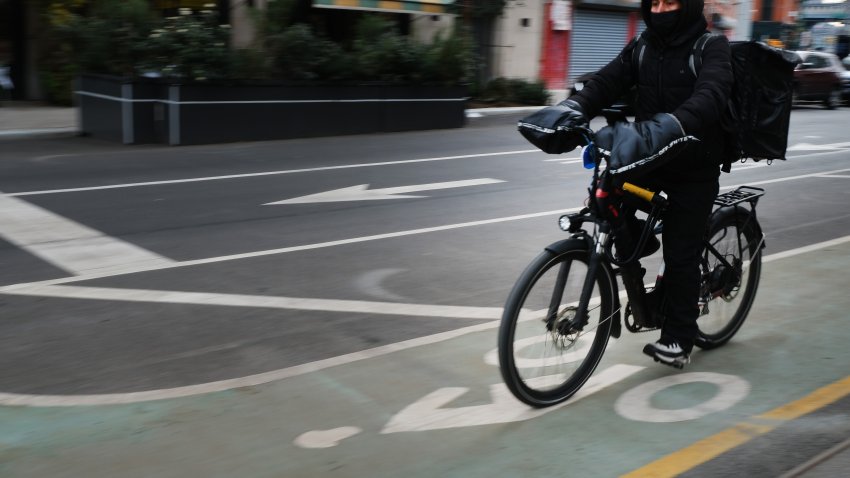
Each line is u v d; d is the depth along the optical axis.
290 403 3.83
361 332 4.86
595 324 3.97
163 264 6.29
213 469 3.22
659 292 4.16
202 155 12.27
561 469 3.27
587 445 3.47
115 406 3.78
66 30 14.52
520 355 3.66
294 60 14.80
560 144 3.71
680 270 3.98
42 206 8.30
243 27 18.80
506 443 3.47
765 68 3.82
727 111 3.81
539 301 3.67
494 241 7.29
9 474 3.16
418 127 16.62
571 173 11.36
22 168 10.59
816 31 43.09
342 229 7.61
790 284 5.92
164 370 4.23
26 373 4.18
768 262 6.56
